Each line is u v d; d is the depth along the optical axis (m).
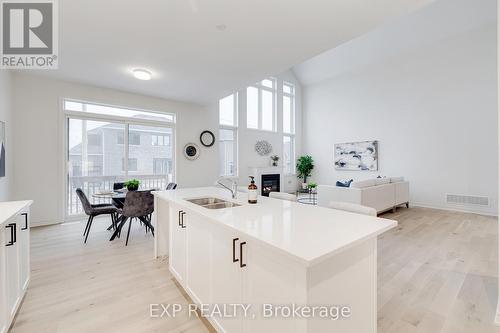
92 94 4.65
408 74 6.43
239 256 1.33
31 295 2.10
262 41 2.96
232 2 2.24
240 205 2.08
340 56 7.54
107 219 4.70
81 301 2.03
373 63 7.13
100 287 2.25
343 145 7.91
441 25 5.67
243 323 1.33
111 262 2.79
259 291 1.22
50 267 2.65
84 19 2.51
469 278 2.41
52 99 4.29
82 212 4.75
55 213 4.35
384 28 6.27
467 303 2.00
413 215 5.22
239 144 7.40
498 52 1.72
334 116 8.18
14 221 1.73
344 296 1.18
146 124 5.43
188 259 1.96
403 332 1.67
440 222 4.61
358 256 1.27
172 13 2.41
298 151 9.09
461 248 3.23
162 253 2.96
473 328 1.71
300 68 8.71
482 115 5.36
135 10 2.36
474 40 5.43
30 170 4.11
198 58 3.44
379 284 2.31
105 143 4.96
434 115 6.01
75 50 3.19
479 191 5.39
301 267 1.00
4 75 3.60
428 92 6.10
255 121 8.03
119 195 3.72
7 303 1.59
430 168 6.07
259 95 8.05
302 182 9.11
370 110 7.23
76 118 4.62
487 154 5.30
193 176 6.10
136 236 3.74
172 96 5.38
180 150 5.87
